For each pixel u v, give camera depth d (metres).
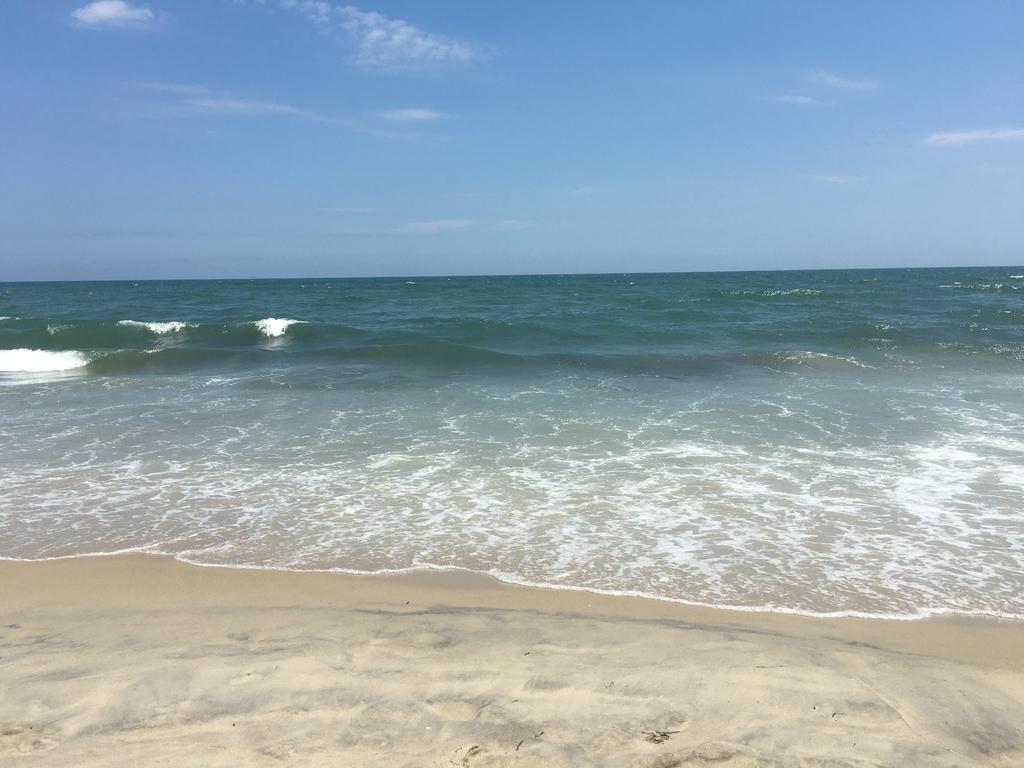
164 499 7.19
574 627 4.44
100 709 3.37
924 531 6.29
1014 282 58.16
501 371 14.90
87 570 5.48
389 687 3.59
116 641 4.20
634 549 5.93
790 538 6.14
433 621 4.53
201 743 3.08
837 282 65.62
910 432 9.73
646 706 3.42
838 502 7.04
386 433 9.83
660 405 11.58
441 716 3.32
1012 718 3.42
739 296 39.81
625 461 8.45
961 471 8.01
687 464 8.32
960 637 4.45
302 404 11.73
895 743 3.14
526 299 41.19
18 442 9.35
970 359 16.28
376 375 14.42
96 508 6.93
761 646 4.16
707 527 6.41
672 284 69.75
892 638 4.42
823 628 4.54
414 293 52.31
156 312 31.72
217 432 9.89
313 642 4.16
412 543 6.06
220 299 44.00
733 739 3.13
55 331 20.52
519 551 5.89
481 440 9.43
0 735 3.14
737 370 14.95
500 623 4.50
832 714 3.37
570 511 6.83
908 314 26.83
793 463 8.35
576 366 15.43
